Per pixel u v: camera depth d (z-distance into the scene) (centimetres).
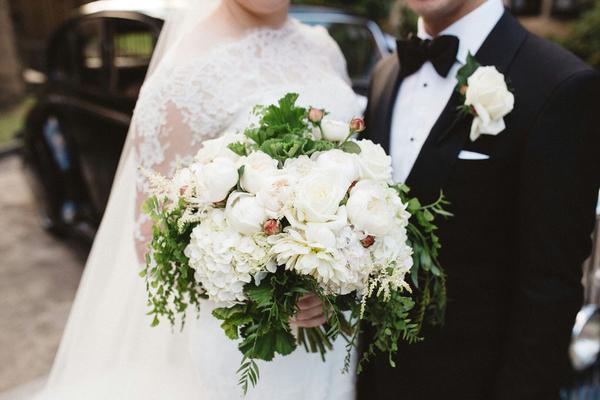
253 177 112
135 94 325
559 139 125
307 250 105
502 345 145
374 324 130
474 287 144
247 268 110
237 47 154
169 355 163
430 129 147
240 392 148
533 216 128
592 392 189
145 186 152
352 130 125
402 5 686
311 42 178
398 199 119
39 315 340
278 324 118
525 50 136
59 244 450
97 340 175
